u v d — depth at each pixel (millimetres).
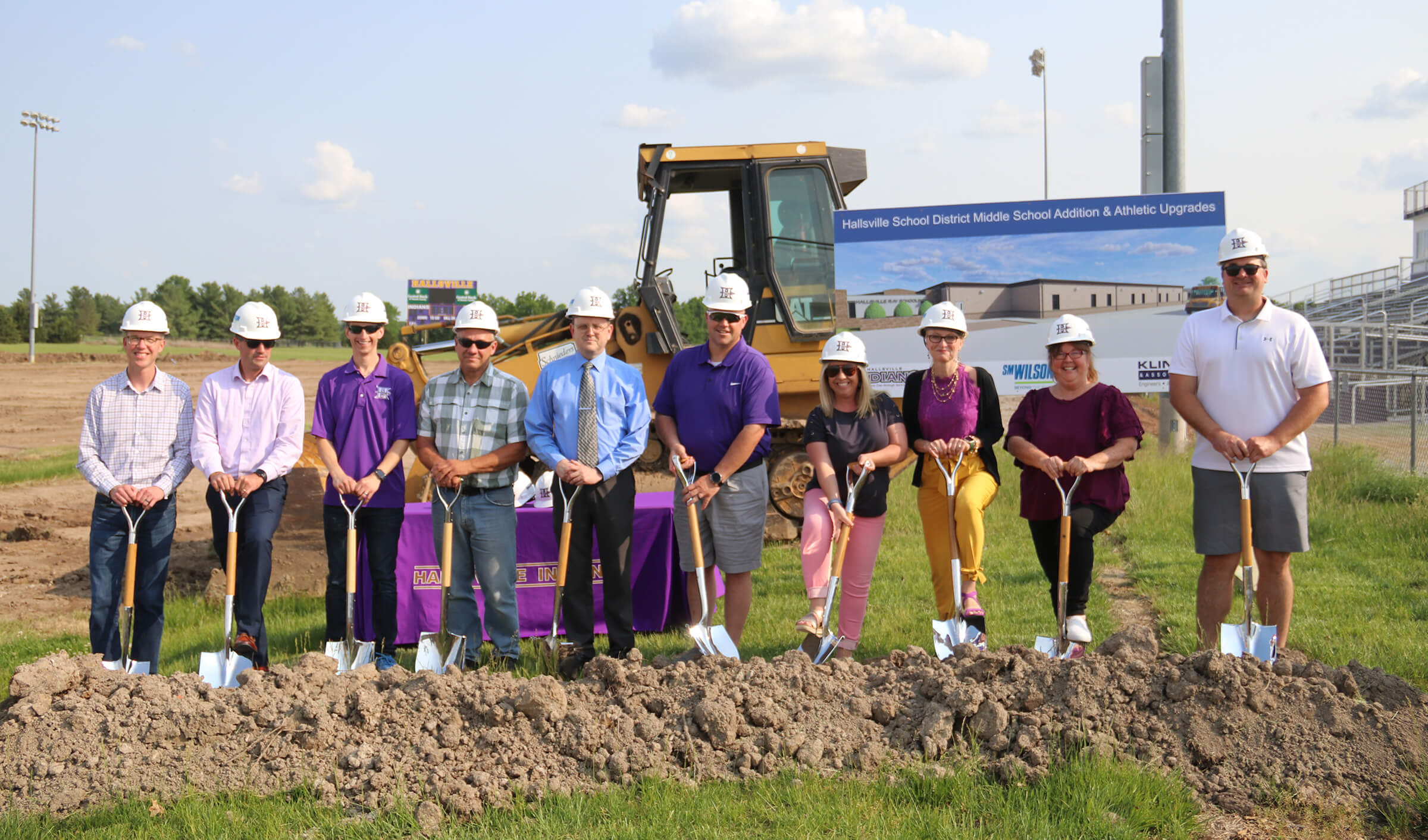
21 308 76562
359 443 5398
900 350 9383
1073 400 4957
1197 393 4797
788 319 9094
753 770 3871
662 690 4246
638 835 3404
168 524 5234
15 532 10375
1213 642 4836
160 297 107625
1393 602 6043
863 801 3594
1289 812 3535
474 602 5496
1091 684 4078
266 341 5305
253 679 4340
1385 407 17422
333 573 5469
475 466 5234
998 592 6715
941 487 5184
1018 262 9609
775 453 8977
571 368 5176
